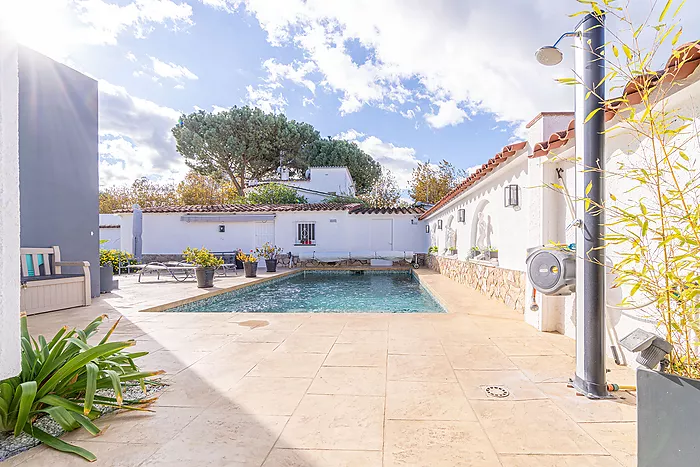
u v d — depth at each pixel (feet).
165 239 55.52
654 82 7.69
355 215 55.01
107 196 104.22
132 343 8.19
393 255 50.98
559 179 15.06
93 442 7.08
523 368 11.05
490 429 7.48
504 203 20.59
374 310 25.30
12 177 4.66
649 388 5.42
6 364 4.57
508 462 6.34
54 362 8.27
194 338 14.87
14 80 4.69
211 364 11.64
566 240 14.32
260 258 53.98
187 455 6.63
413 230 55.36
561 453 6.62
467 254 30.55
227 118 76.89
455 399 8.91
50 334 15.85
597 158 9.04
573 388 9.54
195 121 79.05
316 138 89.20
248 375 10.66
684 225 8.39
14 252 4.69
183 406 8.63
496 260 24.07
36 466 6.32
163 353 12.84
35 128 23.73
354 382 10.06
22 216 23.00
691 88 8.38
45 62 24.26
